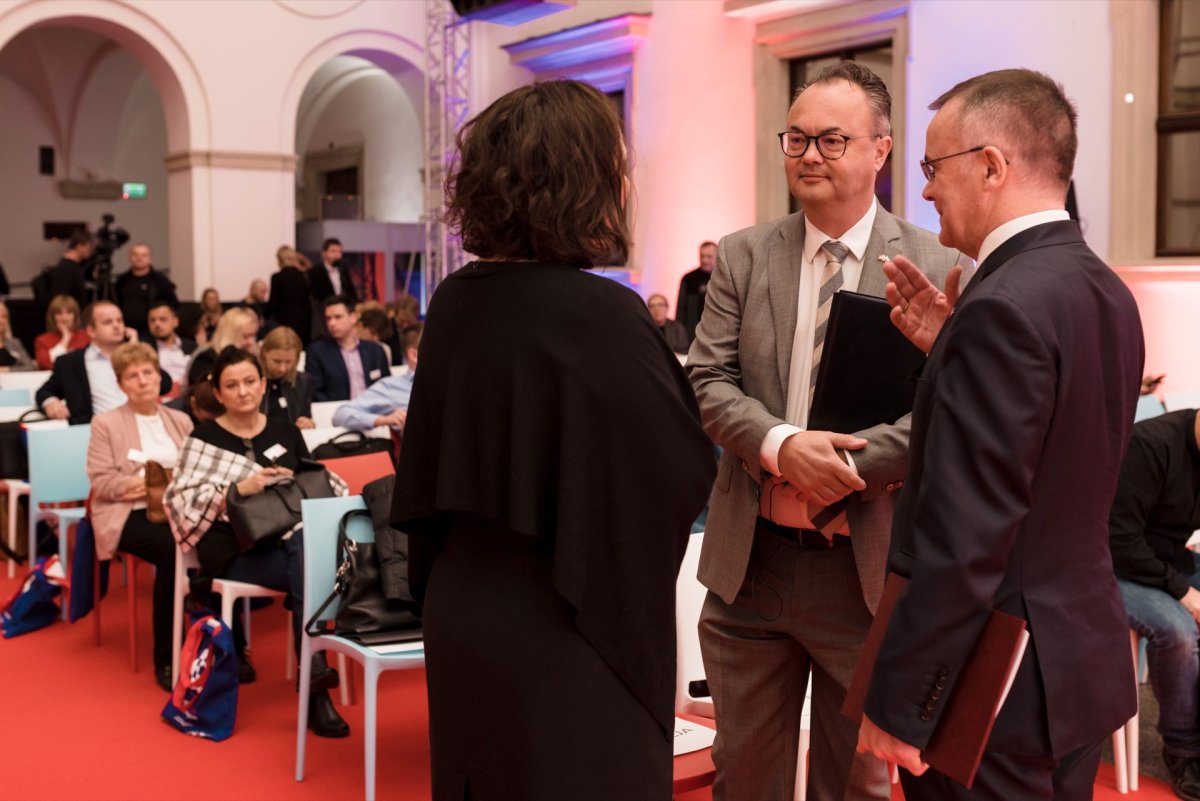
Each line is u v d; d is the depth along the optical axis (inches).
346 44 535.5
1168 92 278.5
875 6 339.0
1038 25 299.1
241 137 510.9
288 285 448.5
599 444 63.4
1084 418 62.9
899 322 77.1
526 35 489.7
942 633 60.0
